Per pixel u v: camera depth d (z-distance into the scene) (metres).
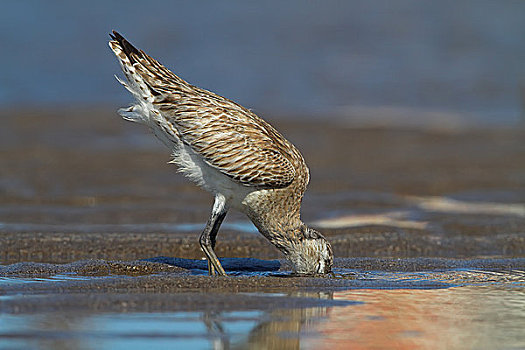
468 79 35.38
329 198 17.88
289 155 11.75
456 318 9.04
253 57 38.53
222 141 11.37
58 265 11.61
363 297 9.98
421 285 10.80
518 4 50.47
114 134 24.77
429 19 47.19
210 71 35.78
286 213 11.69
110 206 16.64
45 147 22.41
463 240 14.30
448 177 20.33
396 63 38.28
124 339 7.95
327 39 42.56
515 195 18.66
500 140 25.56
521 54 40.00
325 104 31.12
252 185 11.48
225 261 12.55
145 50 39.00
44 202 16.80
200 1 49.41
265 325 8.55
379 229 14.95
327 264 11.38
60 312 8.84
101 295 9.63
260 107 30.34
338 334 8.31
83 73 34.41
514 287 10.77
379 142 24.80
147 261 12.07
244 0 50.56
